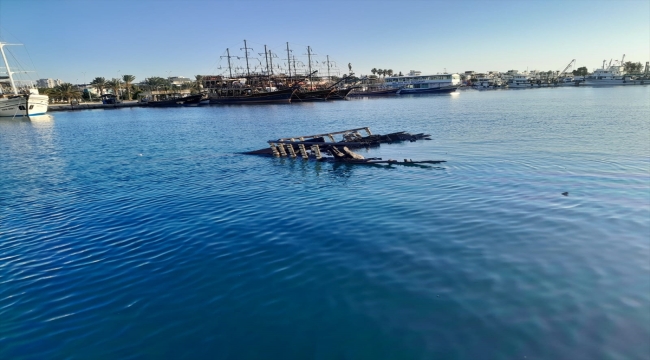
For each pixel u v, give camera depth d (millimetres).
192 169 27766
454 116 60312
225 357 7238
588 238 11242
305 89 169500
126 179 25188
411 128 46438
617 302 8031
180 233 13836
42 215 17406
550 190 16500
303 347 7355
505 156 25188
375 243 11734
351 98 173750
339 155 26844
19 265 11914
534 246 10875
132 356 7430
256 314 8500
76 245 13344
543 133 35312
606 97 96188
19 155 39656
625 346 6762
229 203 17547
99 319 8719
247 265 10852
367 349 7160
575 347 6797
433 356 6840
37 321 8773
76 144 48219
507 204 14797
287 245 12055
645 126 37219
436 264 10117
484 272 9562
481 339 7156
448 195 16531
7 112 105250
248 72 175875
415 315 8016
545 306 8023
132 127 72875
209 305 8984
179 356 7352
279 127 60406
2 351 7758
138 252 12352
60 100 199375
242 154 34062
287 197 17938
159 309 8961
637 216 12852
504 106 78812
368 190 18250
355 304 8570
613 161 21969
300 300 8906
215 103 162375
